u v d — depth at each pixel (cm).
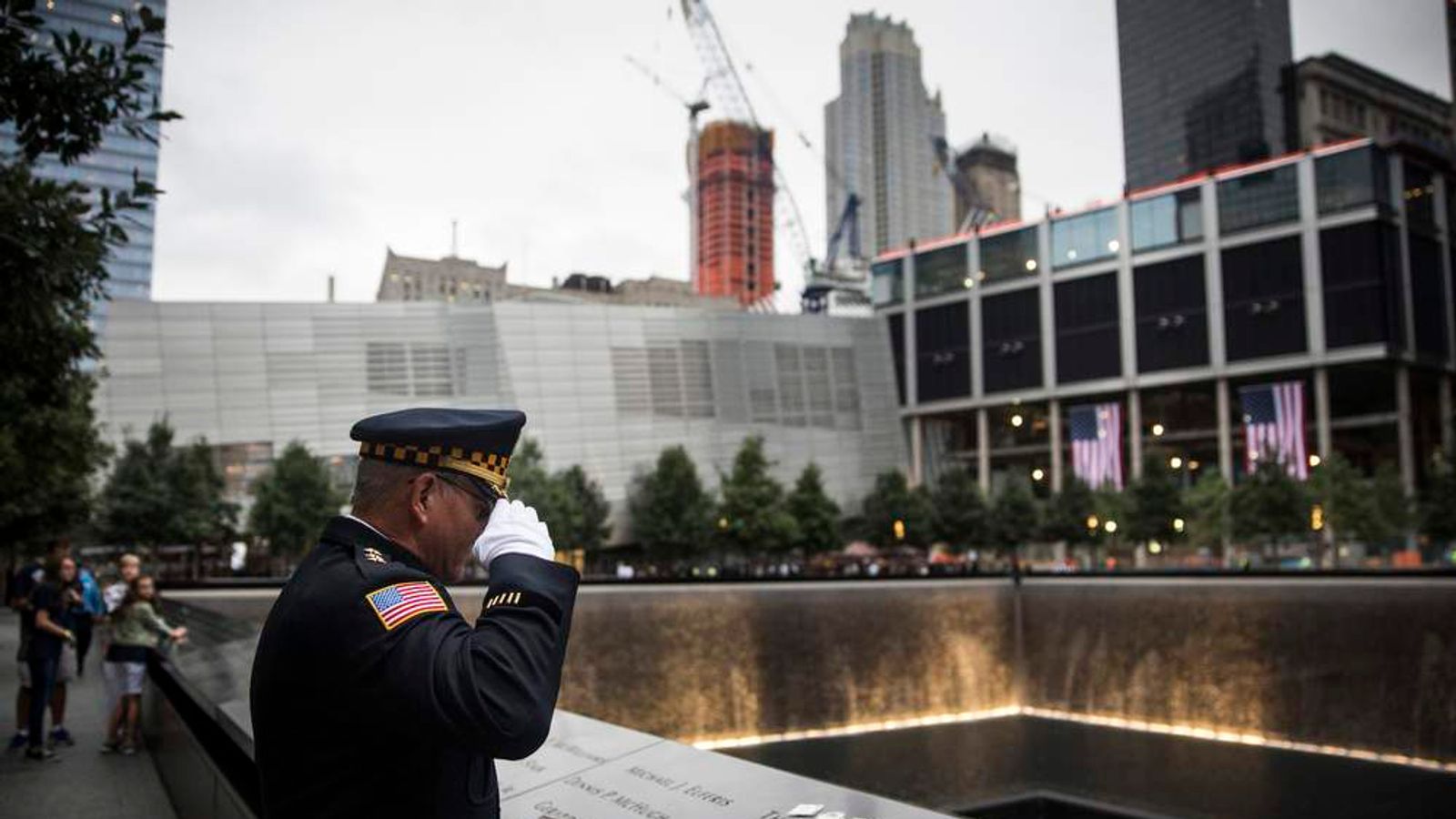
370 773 183
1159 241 10050
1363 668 2466
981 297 11050
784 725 2830
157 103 767
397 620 185
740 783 311
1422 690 2353
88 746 1158
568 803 315
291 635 188
